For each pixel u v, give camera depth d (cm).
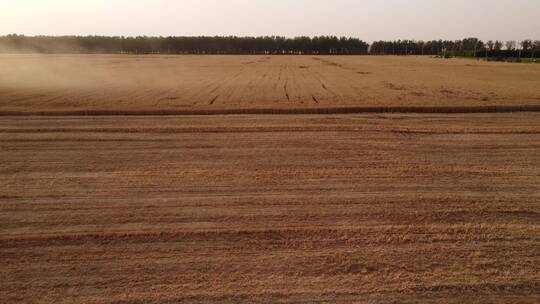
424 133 1227
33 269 493
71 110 1555
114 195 721
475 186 776
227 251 534
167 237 570
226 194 727
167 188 755
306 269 493
